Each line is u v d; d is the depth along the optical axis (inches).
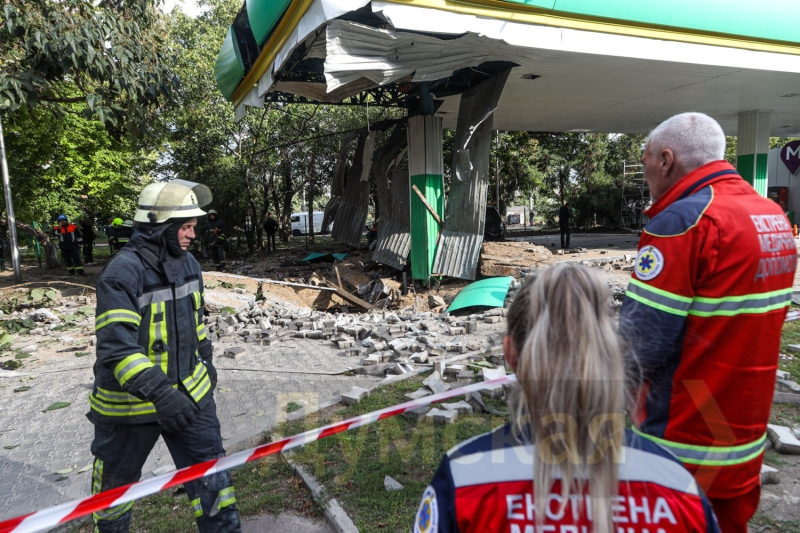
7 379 265.3
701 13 425.7
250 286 504.4
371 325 326.3
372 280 580.4
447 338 279.6
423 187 518.3
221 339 321.1
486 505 41.9
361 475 143.7
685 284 67.4
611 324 44.0
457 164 515.2
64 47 398.3
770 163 1103.6
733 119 842.8
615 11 396.5
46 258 760.3
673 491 42.5
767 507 123.7
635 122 866.1
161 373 97.7
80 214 846.5
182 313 106.5
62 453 181.5
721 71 495.5
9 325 372.5
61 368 284.4
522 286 47.6
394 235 608.7
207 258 888.9
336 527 124.4
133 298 99.4
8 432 199.9
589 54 406.3
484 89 485.7
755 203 71.1
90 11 429.4
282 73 450.3
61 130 698.2
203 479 104.8
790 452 148.3
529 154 1173.1
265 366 255.3
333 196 772.0
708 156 75.3
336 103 618.2
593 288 43.9
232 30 467.5
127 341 96.4
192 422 101.0
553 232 1392.7
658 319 67.7
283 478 150.1
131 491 77.0
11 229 598.5
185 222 105.7
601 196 1461.6
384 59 355.3
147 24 497.7
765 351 68.6
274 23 387.2
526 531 41.1
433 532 43.7
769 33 463.5
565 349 41.2
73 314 412.5
